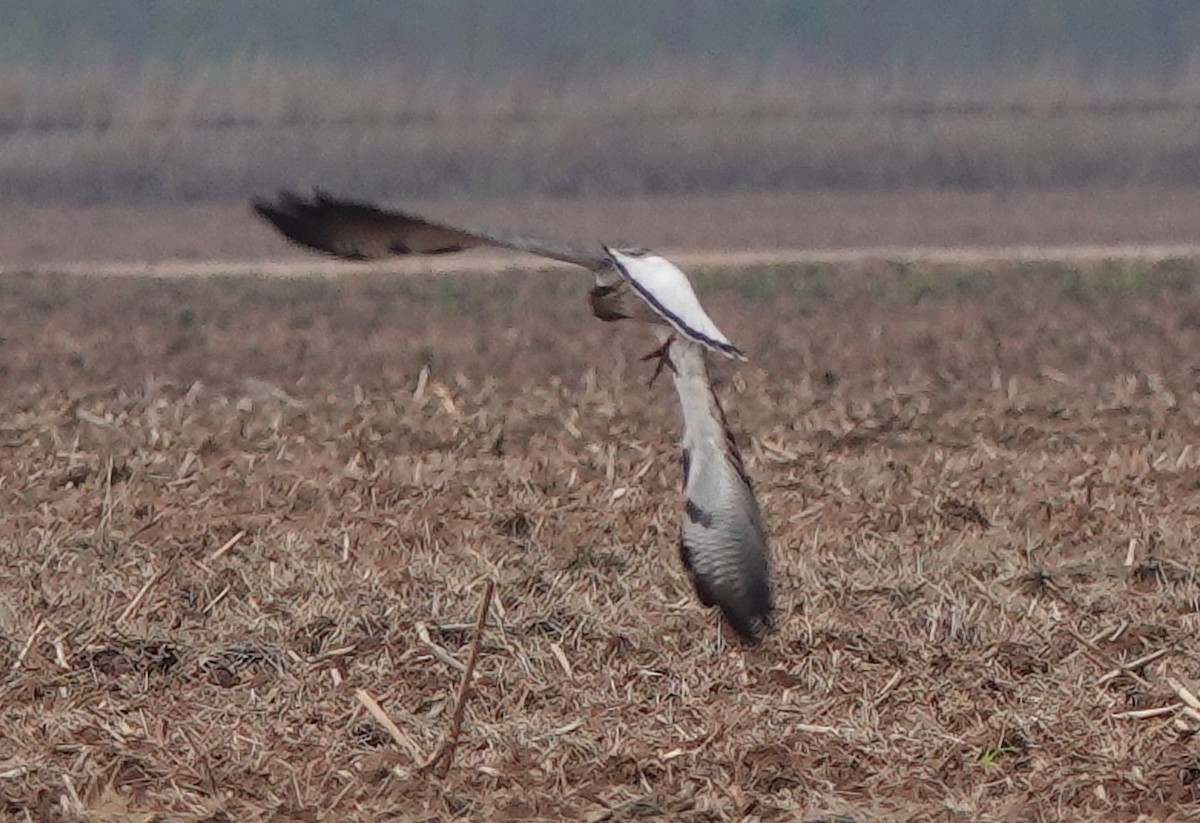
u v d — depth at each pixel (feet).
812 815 29.84
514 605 40.04
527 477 52.95
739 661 36.63
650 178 201.16
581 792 30.83
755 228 169.07
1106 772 31.71
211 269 135.85
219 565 42.91
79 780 31.22
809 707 34.47
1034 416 66.64
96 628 38.14
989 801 30.68
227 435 60.59
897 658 37.04
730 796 30.63
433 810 30.12
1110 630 38.27
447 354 89.45
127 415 66.39
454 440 60.64
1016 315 102.53
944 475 53.98
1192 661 36.81
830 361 85.61
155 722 33.35
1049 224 168.76
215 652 36.88
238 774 31.55
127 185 193.98
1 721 33.55
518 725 33.47
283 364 86.58
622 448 57.67
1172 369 81.41
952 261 130.52
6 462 55.93
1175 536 46.52
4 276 123.95
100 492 51.21
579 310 108.17
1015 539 46.14
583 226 172.14
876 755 32.35
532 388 75.82
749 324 100.48
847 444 60.80
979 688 35.50
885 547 44.88
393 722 33.83
